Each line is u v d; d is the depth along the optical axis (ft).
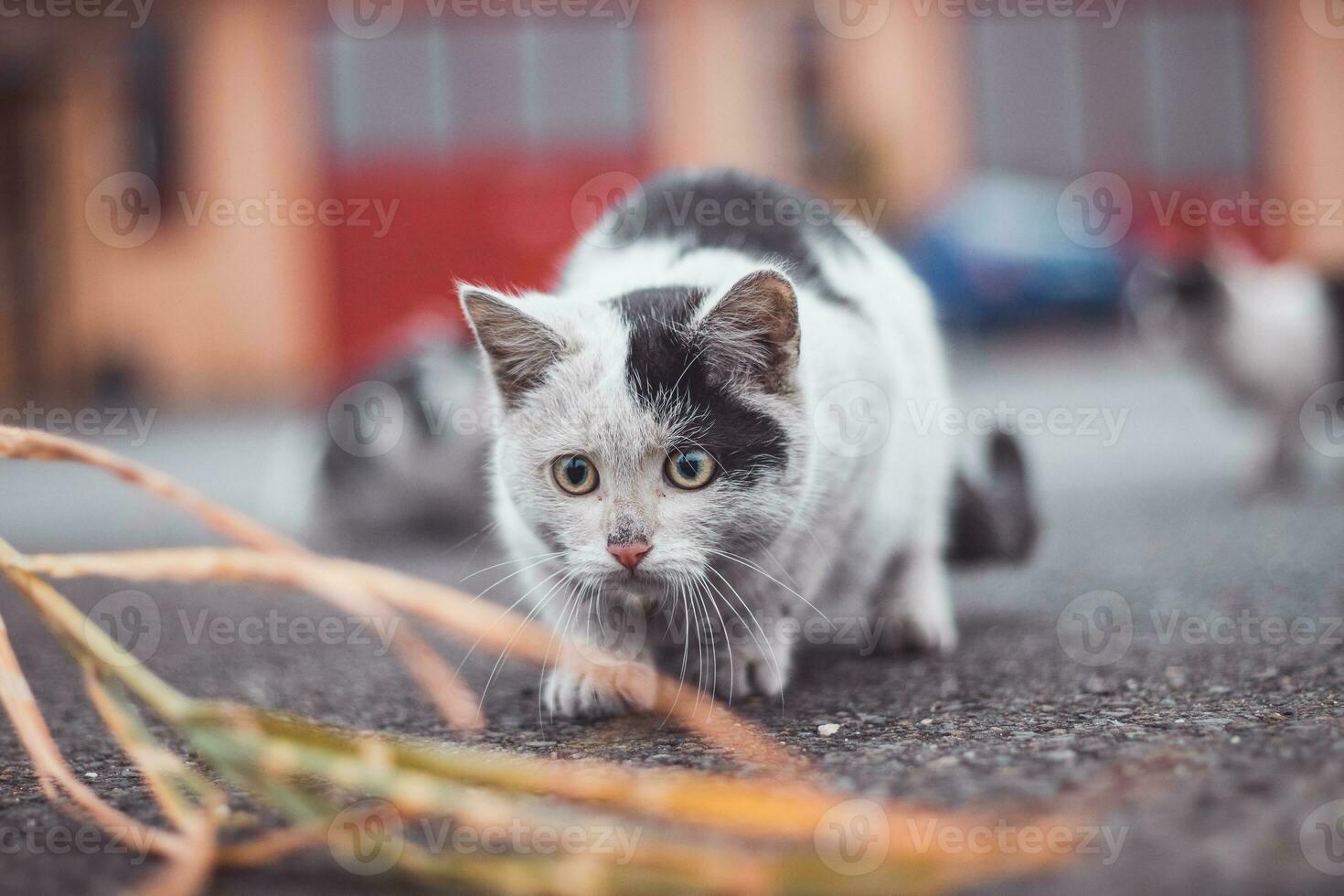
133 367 10.02
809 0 10.27
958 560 2.85
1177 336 4.72
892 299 2.60
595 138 10.11
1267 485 4.59
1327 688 2.10
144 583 3.62
